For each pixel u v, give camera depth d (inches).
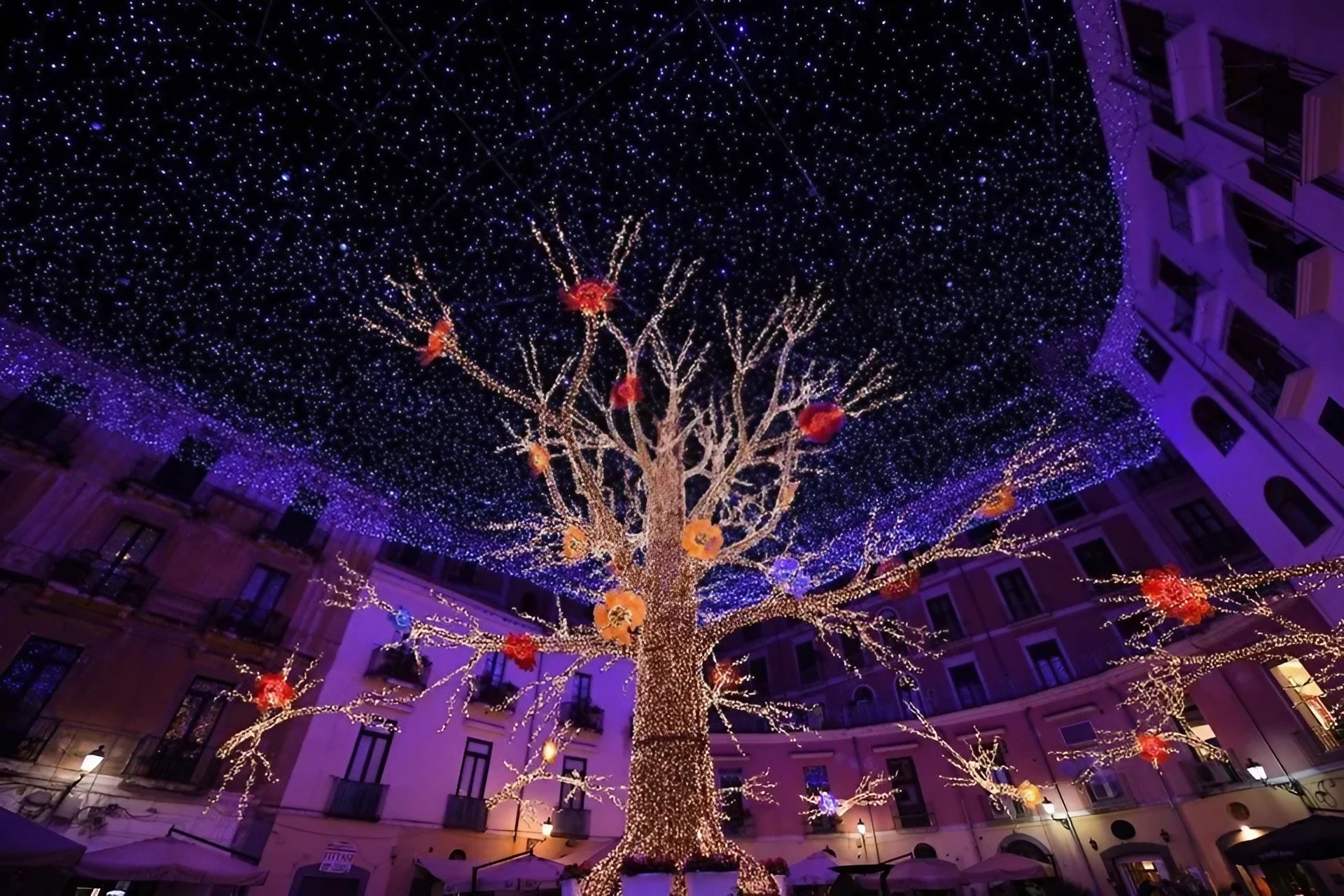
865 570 141.9
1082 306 564.1
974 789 681.6
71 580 425.4
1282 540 463.5
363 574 589.3
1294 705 512.7
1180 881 544.4
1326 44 241.3
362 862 487.5
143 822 410.0
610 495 179.3
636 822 104.1
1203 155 365.4
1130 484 711.7
